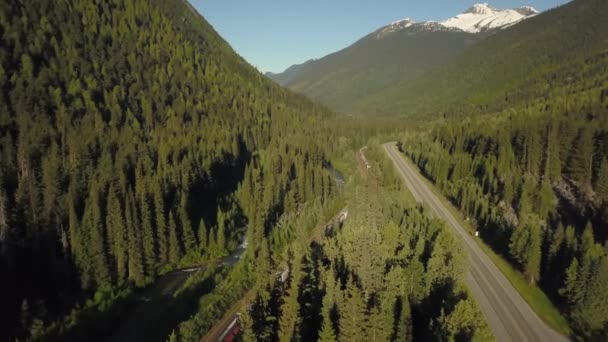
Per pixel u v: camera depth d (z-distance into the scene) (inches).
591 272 2365.9
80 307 2977.4
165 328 2736.2
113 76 6565.0
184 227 3878.0
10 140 4180.6
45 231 3307.1
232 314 2743.6
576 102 6747.1
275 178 5329.7
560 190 4340.6
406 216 3732.8
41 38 6018.7
